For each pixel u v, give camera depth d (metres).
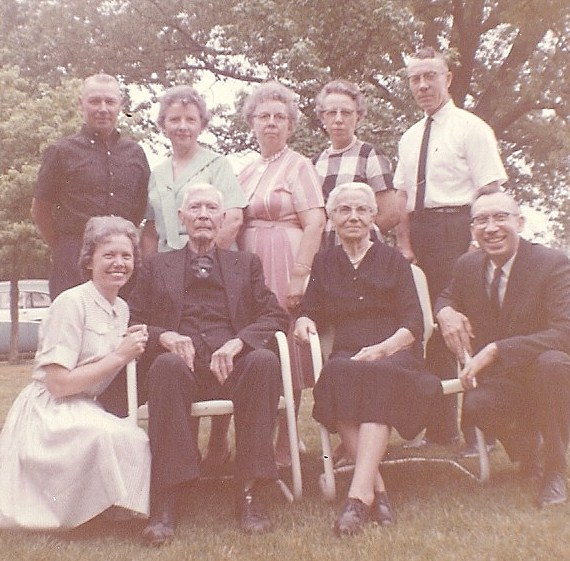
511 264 3.75
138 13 21.72
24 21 23.94
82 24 21.97
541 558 2.73
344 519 3.15
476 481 3.94
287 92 4.61
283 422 4.51
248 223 4.53
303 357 4.43
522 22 19.59
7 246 16.55
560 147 22.11
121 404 3.67
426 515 3.35
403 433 3.38
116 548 3.06
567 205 22.73
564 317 3.56
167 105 4.45
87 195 4.46
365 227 3.93
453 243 4.70
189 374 3.37
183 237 4.39
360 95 4.91
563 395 3.42
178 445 3.26
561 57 20.86
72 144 4.50
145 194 4.67
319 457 4.73
